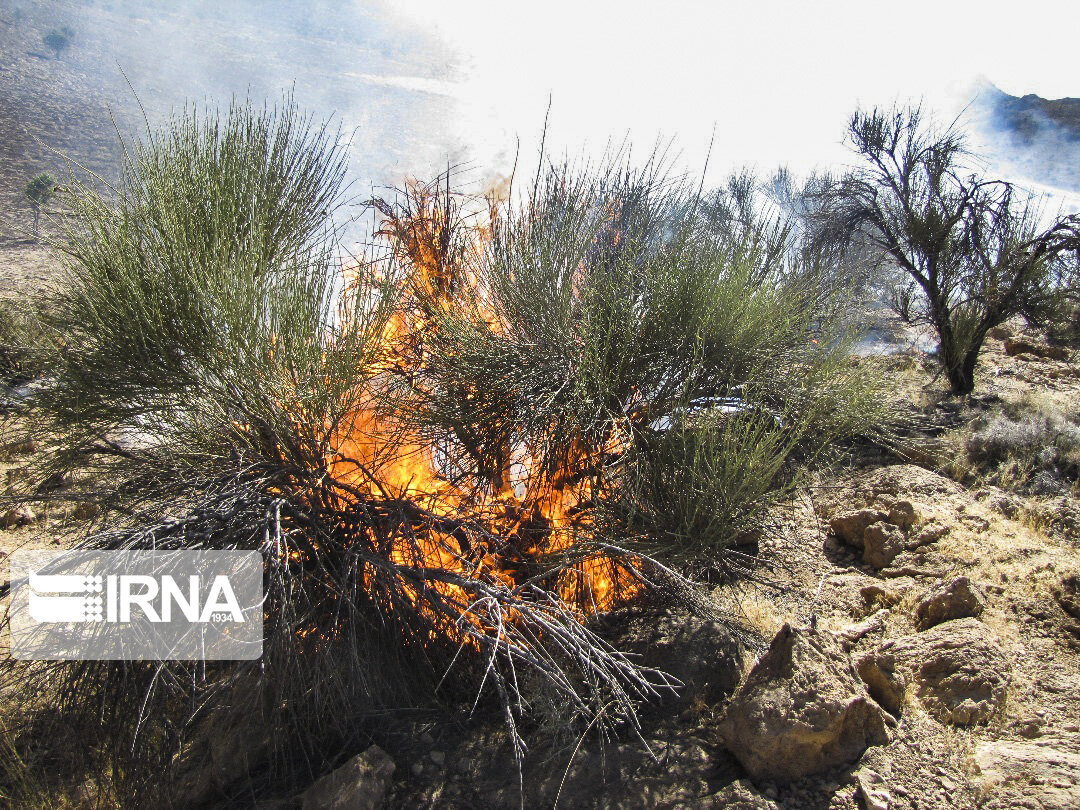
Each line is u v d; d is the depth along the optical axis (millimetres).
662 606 4371
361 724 3584
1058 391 8258
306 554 3561
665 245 4805
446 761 3412
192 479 3543
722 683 3830
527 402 4156
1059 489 5793
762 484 3879
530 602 3658
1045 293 8219
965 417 7258
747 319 4324
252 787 3332
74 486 4016
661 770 3320
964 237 8219
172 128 4293
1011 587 4426
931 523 5164
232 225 4051
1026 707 3527
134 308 3479
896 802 3055
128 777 3100
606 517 4039
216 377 3604
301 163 4676
